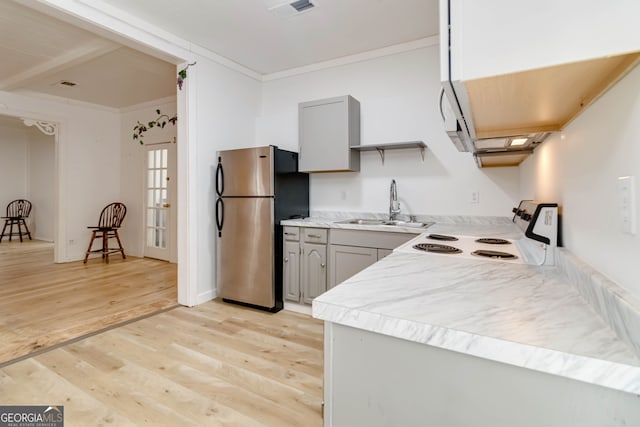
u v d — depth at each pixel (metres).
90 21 2.41
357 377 0.79
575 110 1.04
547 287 0.97
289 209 3.34
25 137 7.80
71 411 1.64
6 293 3.58
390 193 3.21
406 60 3.19
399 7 2.56
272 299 3.08
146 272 4.58
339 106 3.20
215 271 3.47
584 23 0.63
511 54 0.67
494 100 0.91
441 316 0.74
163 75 4.04
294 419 1.61
